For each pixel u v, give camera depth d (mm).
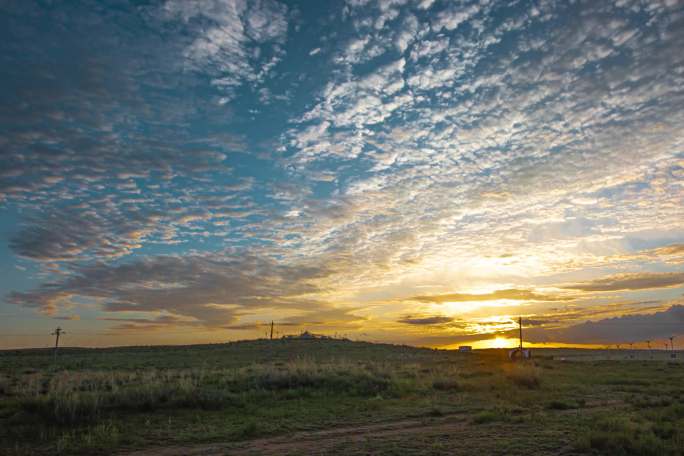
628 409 19781
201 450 12945
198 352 80750
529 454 11656
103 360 58812
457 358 70875
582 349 182250
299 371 29578
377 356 74062
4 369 45406
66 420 16281
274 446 13328
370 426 16453
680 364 60469
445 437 13922
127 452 12828
